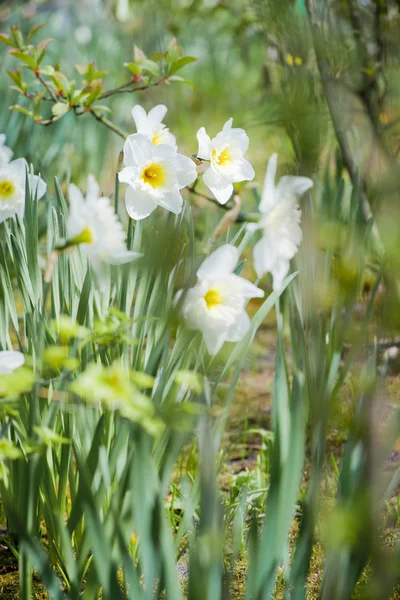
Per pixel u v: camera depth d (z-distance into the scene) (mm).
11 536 2078
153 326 1900
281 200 1802
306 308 1908
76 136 4074
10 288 1947
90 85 2330
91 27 5363
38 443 1787
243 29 3324
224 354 1976
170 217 1893
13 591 2000
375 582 1710
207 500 1700
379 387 1832
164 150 1887
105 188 4555
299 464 1734
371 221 1863
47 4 5066
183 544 2088
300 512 2162
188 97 5355
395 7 2258
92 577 1795
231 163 1947
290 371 2654
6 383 1745
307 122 1835
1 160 1976
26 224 1933
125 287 1913
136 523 1717
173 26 3721
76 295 1944
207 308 1787
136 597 1732
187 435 1781
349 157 2295
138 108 1966
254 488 2234
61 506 1921
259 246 1806
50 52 4914
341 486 1755
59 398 1816
